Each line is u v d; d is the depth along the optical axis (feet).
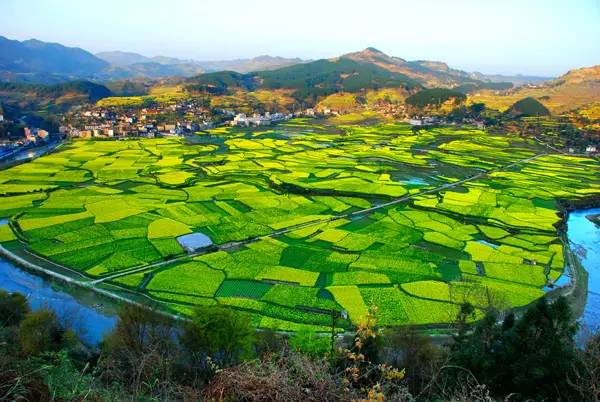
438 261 280.51
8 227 311.68
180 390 56.49
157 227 323.16
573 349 98.58
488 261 283.18
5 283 233.96
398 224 349.82
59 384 50.44
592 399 77.15
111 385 65.21
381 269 265.13
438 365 117.80
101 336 185.78
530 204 410.11
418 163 586.86
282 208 381.81
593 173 554.46
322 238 315.17
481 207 398.21
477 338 115.75
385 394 50.26
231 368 49.83
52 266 253.65
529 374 97.45
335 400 45.32
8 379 48.62
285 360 50.78
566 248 315.17
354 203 402.93
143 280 240.73
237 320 143.64
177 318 199.11
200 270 255.70
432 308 219.41
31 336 129.80
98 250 278.46
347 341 181.57
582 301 240.73
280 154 631.97
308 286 240.32
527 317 105.70
